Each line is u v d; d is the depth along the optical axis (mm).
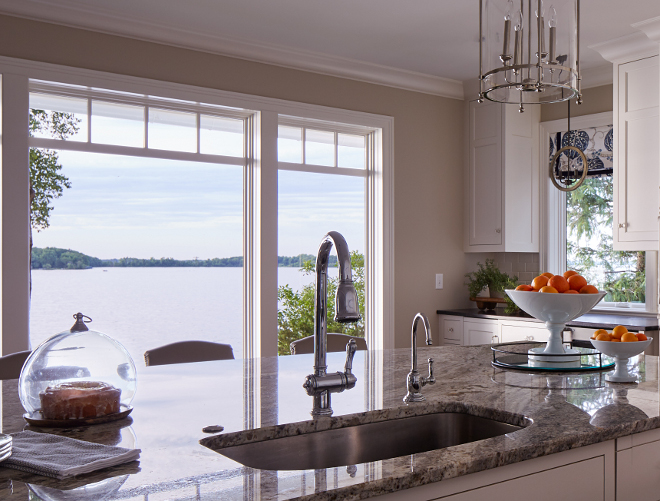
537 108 4996
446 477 1043
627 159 3930
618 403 1522
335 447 1394
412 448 1499
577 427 1298
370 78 4613
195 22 3705
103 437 1232
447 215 5059
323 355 1444
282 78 4238
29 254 3418
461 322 4770
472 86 5020
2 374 2221
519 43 1873
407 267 4816
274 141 4184
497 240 4840
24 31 3371
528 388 1713
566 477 1255
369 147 4762
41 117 3529
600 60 4379
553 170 4695
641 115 3854
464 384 1780
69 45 3494
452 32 3887
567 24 1872
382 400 1570
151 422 1354
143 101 3818
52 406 1304
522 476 1182
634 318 4078
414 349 1606
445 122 5059
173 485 947
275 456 1316
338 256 1287
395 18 3652
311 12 3566
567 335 3959
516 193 4852
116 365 1402
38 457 1044
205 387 1757
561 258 4918
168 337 3873
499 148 4828
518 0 1871
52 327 3520
